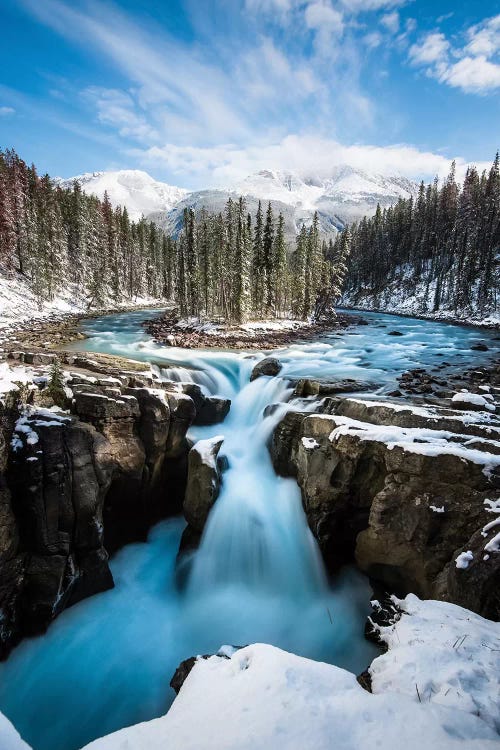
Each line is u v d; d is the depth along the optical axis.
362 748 4.04
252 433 17.41
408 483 9.78
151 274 98.50
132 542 13.96
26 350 22.47
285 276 66.75
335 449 11.58
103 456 12.32
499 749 3.91
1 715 4.97
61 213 71.06
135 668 9.31
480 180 86.12
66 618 10.28
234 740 4.30
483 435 10.43
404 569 9.58
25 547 9.89
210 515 12.75
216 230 63.72
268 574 12.02
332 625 10.16
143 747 4.41
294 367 25.84
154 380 17.56
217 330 46.84
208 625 10.52
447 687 4.84
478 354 31.25
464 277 66.38
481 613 7.00
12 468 10.05
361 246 111.62
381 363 27.33
